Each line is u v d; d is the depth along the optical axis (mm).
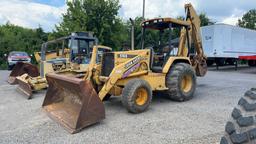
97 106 4762
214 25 17250
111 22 21203
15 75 11250
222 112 5684
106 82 5719
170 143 3924
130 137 4223
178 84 6703
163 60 7121
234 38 18250
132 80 5770
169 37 7090
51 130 4613
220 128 4574
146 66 6422
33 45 27688
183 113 5664
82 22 20547
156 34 7504
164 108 6168
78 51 10570
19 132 4539
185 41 7621
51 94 6016
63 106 5480
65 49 11141
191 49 8477
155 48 7461
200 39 8688
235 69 18828
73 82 4684
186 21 7863
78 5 20938
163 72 6660
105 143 3982
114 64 5996
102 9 20703
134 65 6152
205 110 5898
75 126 4469
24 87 8375
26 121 5203
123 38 21375
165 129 4590
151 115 5543
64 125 4742
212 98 7324
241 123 1865
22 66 11070
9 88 9852
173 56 7105
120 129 4629
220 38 17297
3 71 19172
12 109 6281
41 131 4570
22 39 27516
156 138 4148
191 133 4344
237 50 18656
